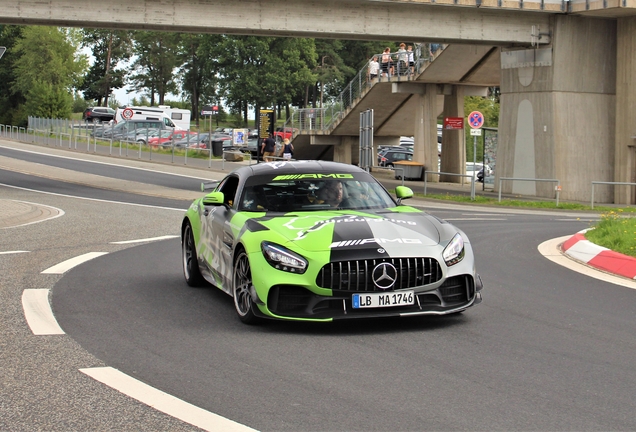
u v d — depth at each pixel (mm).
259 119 40562
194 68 106250
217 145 47938
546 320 7148
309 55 89312
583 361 5719
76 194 26578
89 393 4949
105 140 58281
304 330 6715
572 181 31406
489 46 32812
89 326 6914
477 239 14211
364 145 30922
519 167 32438
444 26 30625
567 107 31250
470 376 5316
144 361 5723
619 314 7426
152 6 27797
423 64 38688
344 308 6328
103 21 27516
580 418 4465
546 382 5180
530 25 31188
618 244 11258
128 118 51281
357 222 6926
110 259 11242
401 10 30125
